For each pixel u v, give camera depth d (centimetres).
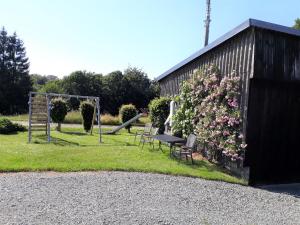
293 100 830
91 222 428
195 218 476
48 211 457
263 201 609
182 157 941
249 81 762
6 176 635
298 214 542
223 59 897
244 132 768
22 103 4672
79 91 3959
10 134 1385
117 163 788
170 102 1299
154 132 1256
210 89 931
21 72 4897
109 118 2302
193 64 1121
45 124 1389
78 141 1223
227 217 494
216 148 889
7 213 440
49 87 4100
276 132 805
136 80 4059
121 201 527
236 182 744
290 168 827
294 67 803
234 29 802
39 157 806
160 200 549
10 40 5009
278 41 781
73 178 646
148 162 830
